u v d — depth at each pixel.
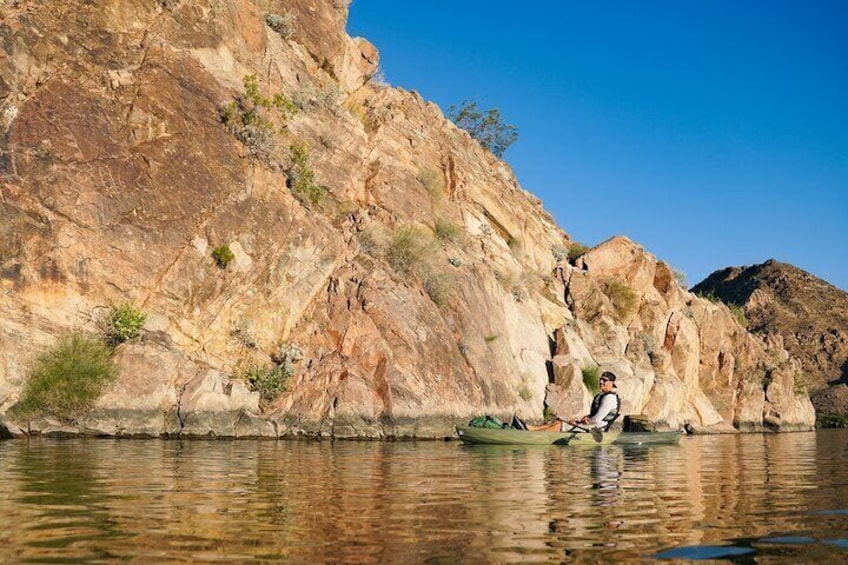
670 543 6.32
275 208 24.12
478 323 27.86
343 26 33.50
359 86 34.12
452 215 34.06
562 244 44.69
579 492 9.69
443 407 23.62
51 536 6.29
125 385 19.20
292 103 28.23
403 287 25.50
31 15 21.44
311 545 6.07
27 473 10.64
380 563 5.51
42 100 20.72
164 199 21.70
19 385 18.44
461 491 9.53
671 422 37.28
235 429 20.23
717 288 127.00
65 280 19.56
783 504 8.66
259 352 22.66
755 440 29.73
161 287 21.05
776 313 111.12
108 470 11.17
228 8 26.64
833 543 6.33
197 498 8.51
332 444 18.91
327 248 25.08
